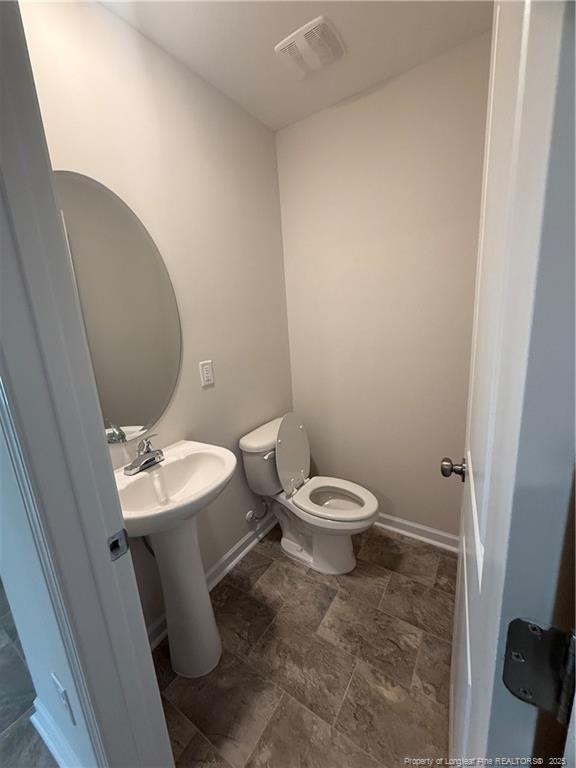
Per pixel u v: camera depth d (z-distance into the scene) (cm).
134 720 70
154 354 132
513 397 28
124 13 110
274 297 191
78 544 57
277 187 186
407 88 143
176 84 131
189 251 142
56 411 53
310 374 205
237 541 180
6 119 45
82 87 105
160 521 96
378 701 111
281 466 172
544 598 26
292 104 159
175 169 133
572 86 19
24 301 48
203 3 107
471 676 50
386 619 141
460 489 172
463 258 147
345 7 111
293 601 152
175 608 118
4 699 118
